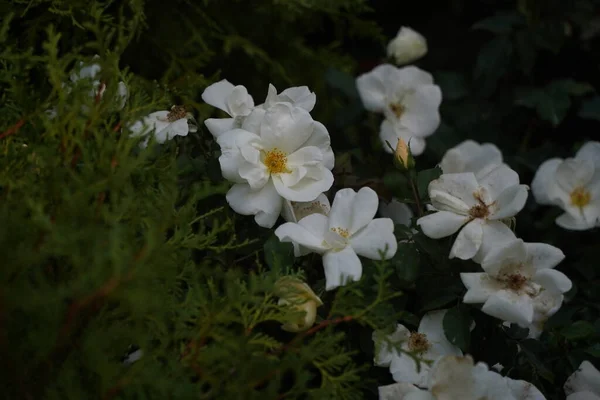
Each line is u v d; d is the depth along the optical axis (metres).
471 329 0.97
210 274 0.91
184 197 0.98
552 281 0.94
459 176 0.98
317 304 0.89
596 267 1.15
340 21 1.37
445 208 0.97
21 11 1.07
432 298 0.97
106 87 0.90
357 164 1.20
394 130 1.19
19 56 0.92
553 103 1.32
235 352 0.85
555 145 1.32
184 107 1.01
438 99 1.19
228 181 0.96
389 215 1.10
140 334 0.82
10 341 0.80
